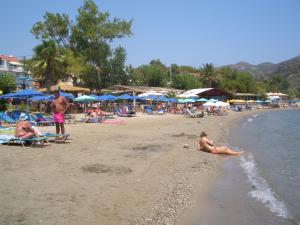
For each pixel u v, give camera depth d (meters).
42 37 52.53
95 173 9.61
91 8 52.88
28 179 8.55
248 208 7.56
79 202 6.97
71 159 11.41
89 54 54.75
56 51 43.75
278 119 48.62
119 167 10.62
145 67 86.94
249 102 85.88
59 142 15.25
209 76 99.62
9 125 22.11
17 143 14.02
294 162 13.44
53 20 51.78
